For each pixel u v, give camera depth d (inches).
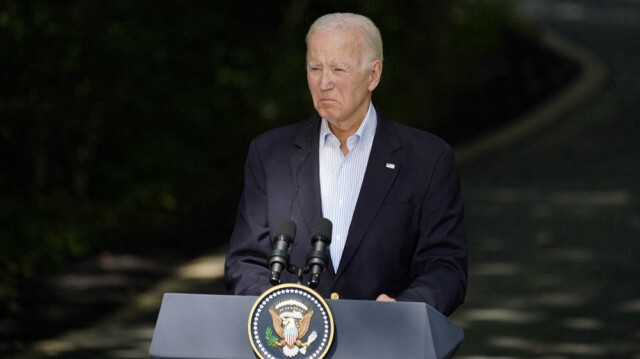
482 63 2851.9
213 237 1421.0
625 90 2672.2
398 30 2500.0
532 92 2647.6
